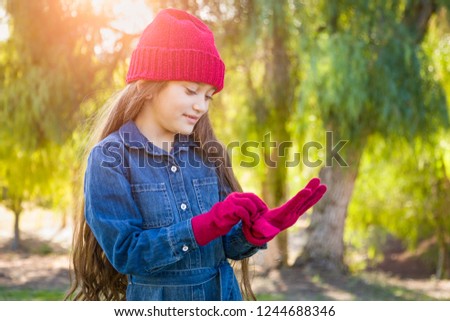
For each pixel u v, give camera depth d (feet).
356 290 27.76
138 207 5.95
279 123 29.55
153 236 5.40
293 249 41.45
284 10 25.94
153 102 6.15
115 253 5.49
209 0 26.61
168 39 5.91
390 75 26.55
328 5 27.12
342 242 32.58
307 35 26.63
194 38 5.92
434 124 28.48
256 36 25.99
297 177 35.65
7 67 28.86
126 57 28.09
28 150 29.32
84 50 28.22
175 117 5.98
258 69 29.81
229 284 6.40
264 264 32.58
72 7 27.73
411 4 30.71
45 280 27.17
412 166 35.63
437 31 34.35
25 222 65.72
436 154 35.35
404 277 45.93
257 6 26.20
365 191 41.83
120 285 6.84
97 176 5.80
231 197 5.48
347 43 26.27
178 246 5.34
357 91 25.70
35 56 28.12
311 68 25.93
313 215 32.94
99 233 5.64
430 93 28.09
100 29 28.04
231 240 6.33
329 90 25.70
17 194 35.19
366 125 28.25
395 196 41.86
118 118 6.43
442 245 42.47
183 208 6.16
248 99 28.68
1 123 28.60
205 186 6.55
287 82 28.22
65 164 32.40
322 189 5.96
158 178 6.11
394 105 26.58
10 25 28.19
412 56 27.45
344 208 32.32
